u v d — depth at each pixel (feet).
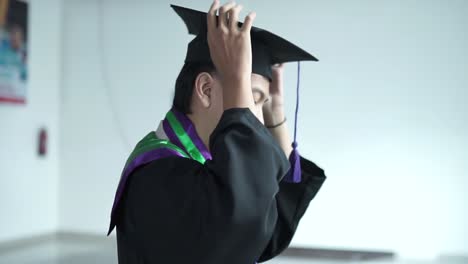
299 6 19.47
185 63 3.73
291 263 17.72
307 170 4.27
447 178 18.65
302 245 19.26
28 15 19.93
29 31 20.06
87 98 21.31
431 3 18.70
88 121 21.29
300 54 3.90
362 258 18.85
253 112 3.11
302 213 4.17
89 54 21.29
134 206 3.25
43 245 19.80
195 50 3.59
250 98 3.13
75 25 21.42
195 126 3.58
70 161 21.40
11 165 19.34
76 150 21.38
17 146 19.60
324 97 19.26
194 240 2.97
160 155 3.38
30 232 20.10
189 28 4.34
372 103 19.04
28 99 20.06
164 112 20.71
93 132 21.24
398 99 18.93
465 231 18.49
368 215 18.98
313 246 19.22
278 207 4.15
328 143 19.22
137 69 20.92
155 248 3.12
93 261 17.11
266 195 2.89
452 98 18.65
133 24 20.92
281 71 4.20
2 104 18.95
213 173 2.99
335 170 19.17
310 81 19.33
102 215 21.12
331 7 19.27
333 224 19.13
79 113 21.38
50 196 21.07
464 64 18.56
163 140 3.51
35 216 20.35
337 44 19.24
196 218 2.98
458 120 18.62
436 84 18.72
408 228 18.80
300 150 19.34
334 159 19.19
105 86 21.11
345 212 19.11
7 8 18.89
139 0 20.84
